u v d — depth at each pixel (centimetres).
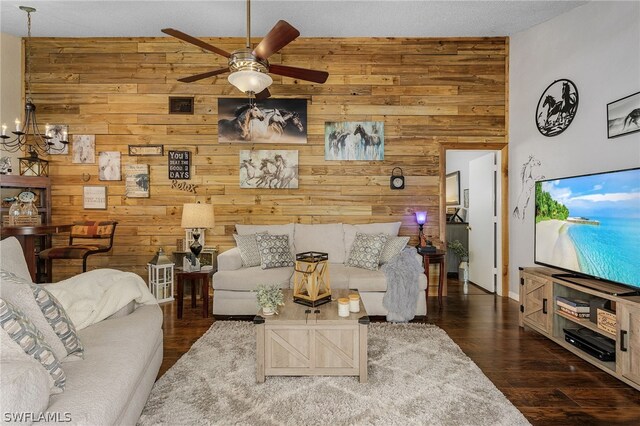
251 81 230
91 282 197
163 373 228
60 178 425
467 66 428
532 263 381
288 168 425
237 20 374
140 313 199
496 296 426
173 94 425
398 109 429
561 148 340
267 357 215
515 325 320
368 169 429
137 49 424
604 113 291
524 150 395
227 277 332
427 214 429
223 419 176
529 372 229
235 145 427
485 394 200
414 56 427
